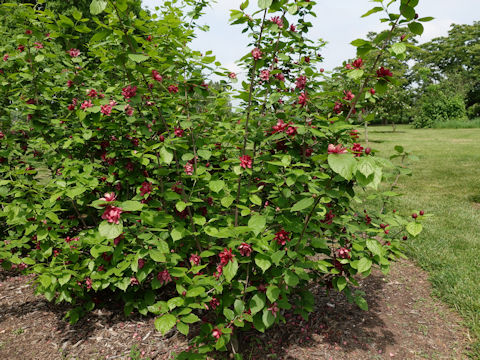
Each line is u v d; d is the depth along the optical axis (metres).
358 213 3.08
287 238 2.35
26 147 4.14
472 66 40.81
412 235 2.52
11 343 2.75
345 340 2.87
